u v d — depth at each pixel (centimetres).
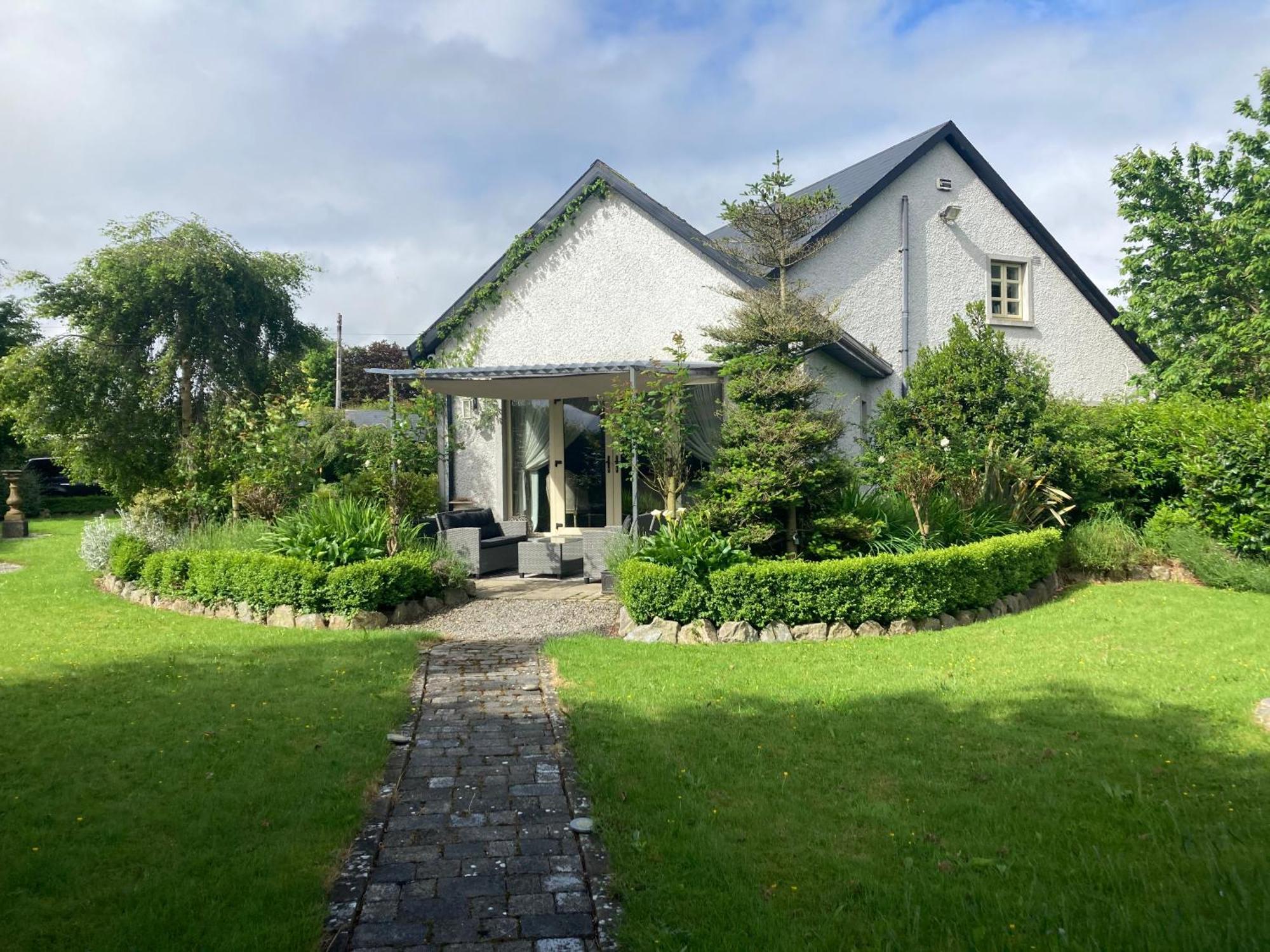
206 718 629
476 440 1700
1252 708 641
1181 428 1392
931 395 1334
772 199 1088
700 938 354
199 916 366
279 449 1405
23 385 2133
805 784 510
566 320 1628
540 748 587
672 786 507
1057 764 538
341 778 520
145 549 1277
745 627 899
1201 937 347
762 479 989
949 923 364
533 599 1155
